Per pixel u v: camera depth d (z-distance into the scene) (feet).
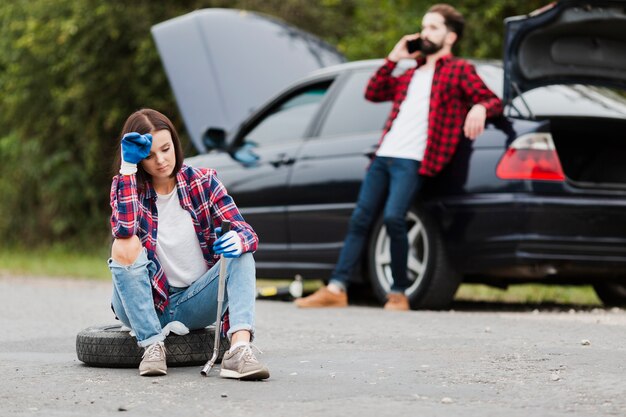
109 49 72.69
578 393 17.07
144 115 19.19
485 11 56.70
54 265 61.11
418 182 31.94
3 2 73.97
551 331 25.57
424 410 15.79
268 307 33.47
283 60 44.09
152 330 19.45
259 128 38.50
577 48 32.96
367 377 18.80
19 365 20.94
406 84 32.53
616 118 31.63
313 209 35.45
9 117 76.69
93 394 17.56
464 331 25.79
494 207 30.81
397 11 60.64
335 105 36.19
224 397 17.10
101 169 75.87
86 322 29.81
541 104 32.22
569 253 30.60
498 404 16.24
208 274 19.79
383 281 33.71
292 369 19.86
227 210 19.74
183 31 43.75
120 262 19.13
